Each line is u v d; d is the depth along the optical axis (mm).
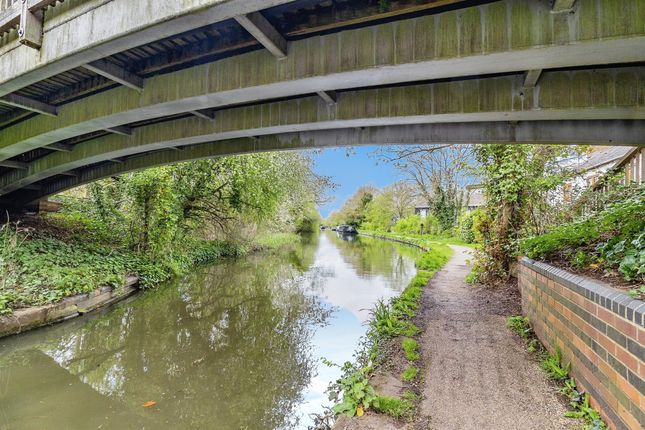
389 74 3043
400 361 3412
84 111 4785
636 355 1674
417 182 22781
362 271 12305
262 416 3330
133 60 3986
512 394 2697
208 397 3703
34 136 5531
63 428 3107
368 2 2828
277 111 4562
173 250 10984
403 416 2467
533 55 2549
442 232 22516
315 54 3172
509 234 6770
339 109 4164
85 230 10727
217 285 9852
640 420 1628
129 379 4129
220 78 3654
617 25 2270
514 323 4324
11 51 3895
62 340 5383
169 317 6633
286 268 13094
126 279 7746
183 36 3486
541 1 2443
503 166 6590
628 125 4285
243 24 2811
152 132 5742
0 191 9352
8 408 3430
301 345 5207
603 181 6336
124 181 9758
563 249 3869
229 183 11789
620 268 2328
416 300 5832
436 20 2746
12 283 5535
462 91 3648
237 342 5359
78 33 3264
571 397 2502
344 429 2346
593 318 2232
